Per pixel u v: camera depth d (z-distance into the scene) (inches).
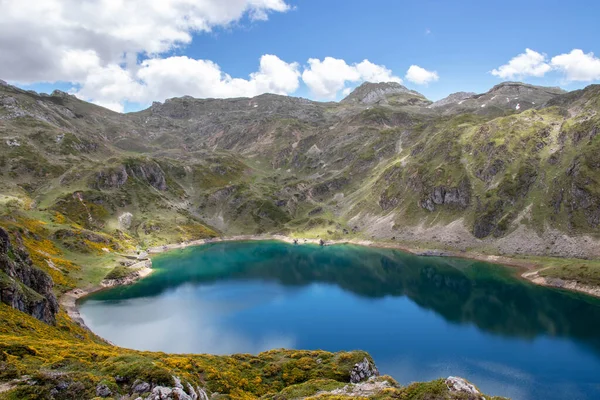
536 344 4335.6
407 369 3801.7
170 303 5851.4
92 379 1632.6
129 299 6033.5
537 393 3341.5
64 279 6151.6
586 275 6235.2
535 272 7066.9
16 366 1679.4
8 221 6973.4
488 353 4133.9
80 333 3543.3
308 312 5511.8
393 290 6683.1
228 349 4202.8
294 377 2551.7
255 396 2299.5
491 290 6461.6
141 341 4377.5
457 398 1504.7
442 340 4503.0
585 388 3405.5
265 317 5285.4
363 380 2608.3
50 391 1517.0
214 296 6279.5
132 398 1582.2
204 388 2126.0
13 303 2866.6
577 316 5142.7
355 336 4638.3
